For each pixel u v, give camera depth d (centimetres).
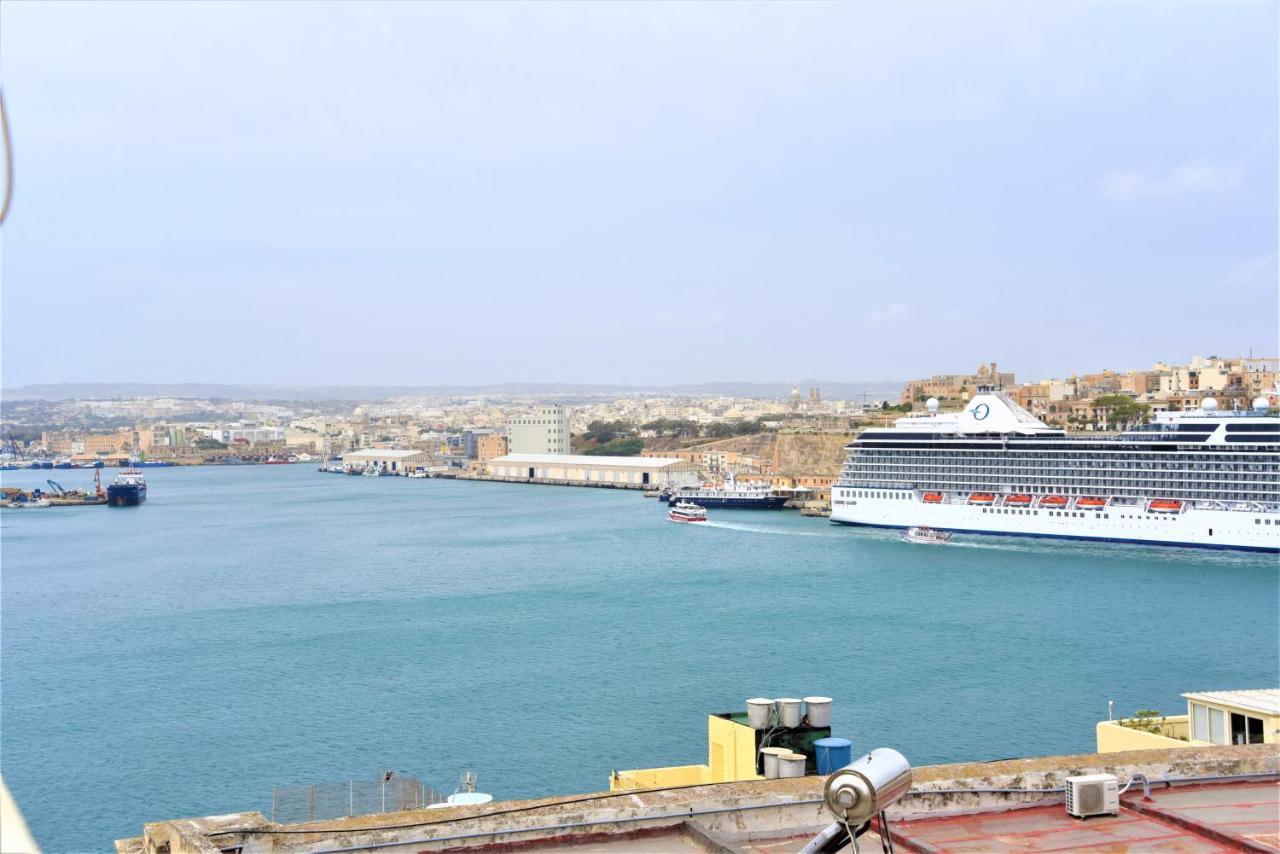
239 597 19800
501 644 15088
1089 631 15025
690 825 2158
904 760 1559
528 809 2139
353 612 17938
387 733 10944
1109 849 2111
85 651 15325
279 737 10919
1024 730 10556
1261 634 14688
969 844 2139
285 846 2002
